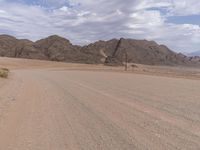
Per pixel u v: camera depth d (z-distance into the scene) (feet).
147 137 26.81
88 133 28.30
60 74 164.45
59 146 23.88
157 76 165.37
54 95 60.13
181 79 136.26
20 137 26.58
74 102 50.11
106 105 46.98
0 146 23.80
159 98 57.11
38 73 174.09
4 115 37.09
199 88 82.17
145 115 38.27
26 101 50.47
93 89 74.43
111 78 131.34
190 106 46.65
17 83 90.12
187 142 25.11
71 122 33.42
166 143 24.79
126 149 23.03
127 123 33.17
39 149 23.04
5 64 323.37
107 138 26.40
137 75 172.86
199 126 31.73
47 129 29.78
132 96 59.93
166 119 35.55
